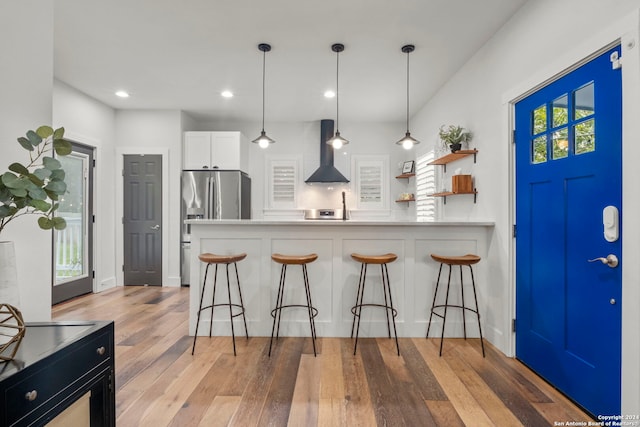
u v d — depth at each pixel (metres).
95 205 4.50
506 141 2.59
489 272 2.84
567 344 2.00
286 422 1.73
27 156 1.61
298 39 2.96
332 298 2.95
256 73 3.68
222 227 2.94
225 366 2.36
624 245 1.60
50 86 1.73
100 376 1.32
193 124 5.43
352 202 5.70
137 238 4.92
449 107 3.82
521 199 2.46
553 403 1.92
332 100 4.58
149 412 1.81
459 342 2.84
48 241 1.75
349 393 2.01
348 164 5.71
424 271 2.95
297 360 2.46
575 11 1.89
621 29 1.60
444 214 3.96
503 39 2.67
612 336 1.69
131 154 4.90
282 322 2.95
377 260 2.59
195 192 4.91
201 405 1.88
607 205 1.72
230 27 2.77
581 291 1.89
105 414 1.35
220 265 2.95
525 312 2.42
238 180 4.96
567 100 2.00
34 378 1.03
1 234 1.53
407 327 2.95
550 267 2.15
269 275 2.94
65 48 3.11
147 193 4.92
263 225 2.92
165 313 3.58
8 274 1.23
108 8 2.48
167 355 2.54
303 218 5.70
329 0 2.41
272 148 5.72
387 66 3.48
